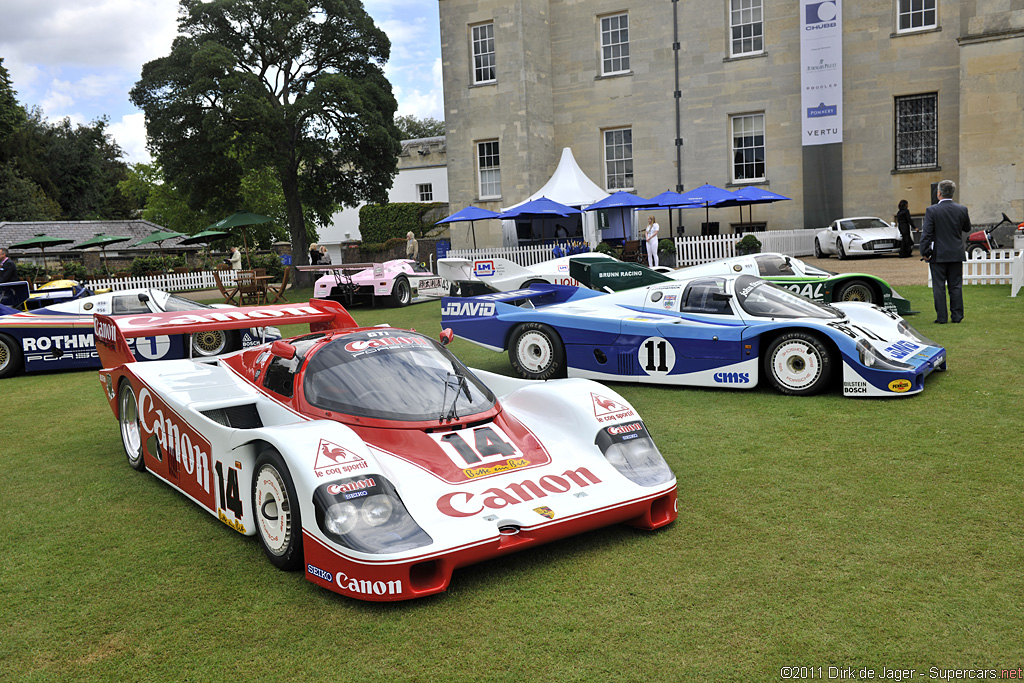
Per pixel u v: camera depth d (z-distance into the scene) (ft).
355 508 10.53
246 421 15.87
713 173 77.30
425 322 45.21
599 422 13.35
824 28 70.03
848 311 24.41
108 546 13.09
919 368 20.63
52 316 34.58
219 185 80.12
